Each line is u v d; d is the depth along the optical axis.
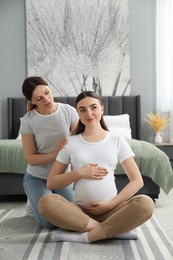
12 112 4.62
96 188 1.92
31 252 1.75
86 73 4.65
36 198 2.23
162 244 1.88
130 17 4.65
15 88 4.69
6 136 4.71
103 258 1.66
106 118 4.36
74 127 2.30
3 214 2.69
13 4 4.65
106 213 1.94
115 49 4.64
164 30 4.56
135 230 2.16
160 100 4.62
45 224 2.21
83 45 4.64
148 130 4.70
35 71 4.65
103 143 1.99
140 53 4.67
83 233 1.86
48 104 2.21
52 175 1.99
